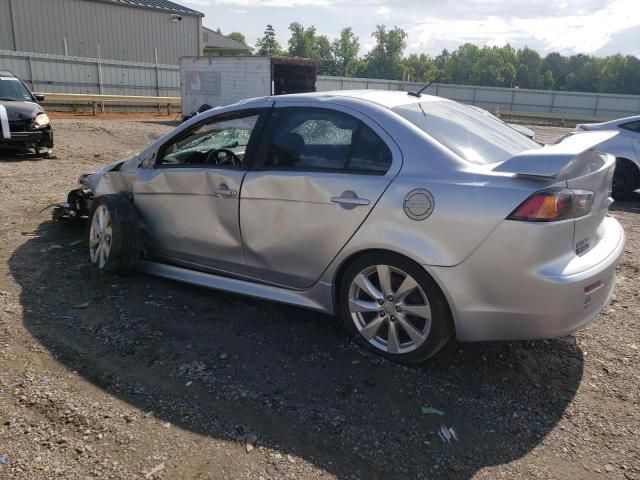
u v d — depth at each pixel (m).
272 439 2.71
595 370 3.44
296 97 3.81
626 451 2.71
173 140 4.45
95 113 24.72
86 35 33.25
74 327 3.76
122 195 4.70
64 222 6.27
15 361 3.31
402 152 3.24
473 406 3.04
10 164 10.41
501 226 2.88
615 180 9.73
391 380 3.24
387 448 2.68
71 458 2.53
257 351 3.54
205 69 23.23
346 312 3.53
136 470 2.47
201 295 4.37
